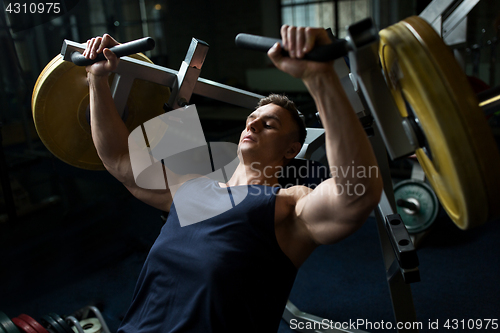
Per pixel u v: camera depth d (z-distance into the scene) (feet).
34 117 4.00
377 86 2.51
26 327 3.99
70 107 4.12
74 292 6.64
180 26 23.57
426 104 2.17
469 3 5.85
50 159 11.94
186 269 3.01
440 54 2.12
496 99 2.64
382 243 4.15
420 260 7.32
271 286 3.02
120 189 10.95
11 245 8.21
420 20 2.26
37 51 10.84
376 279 6.83
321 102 2.31
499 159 2.16
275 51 2.28
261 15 23.91
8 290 6.73
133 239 8.18
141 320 3.23
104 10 13.97
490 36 15.89
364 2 21.08
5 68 10.30
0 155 5.86
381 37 2.31
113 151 3.74
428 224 7.49
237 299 2.87
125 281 6.93
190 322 2.91
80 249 8.02
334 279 6.94
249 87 24.81
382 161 3.94
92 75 3.38
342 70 3.52
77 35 12.34
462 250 7.54
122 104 3.95
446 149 2.20
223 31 25.12
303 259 3.18
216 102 23.09
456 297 6.16
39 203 9.75
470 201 2.30
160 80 3.92
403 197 7.78
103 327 5.03
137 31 17.80
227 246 2.94
